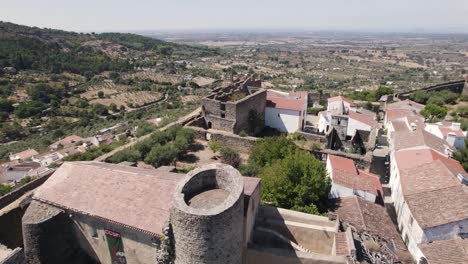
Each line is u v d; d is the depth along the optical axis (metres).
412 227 27.72
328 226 25.02
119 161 38.03
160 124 64.12
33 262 21.31
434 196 27.56
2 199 24.67
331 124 52.75
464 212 24.92
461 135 46.09
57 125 115.56
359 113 58.97
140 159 40.62
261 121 57.31
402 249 24.31
